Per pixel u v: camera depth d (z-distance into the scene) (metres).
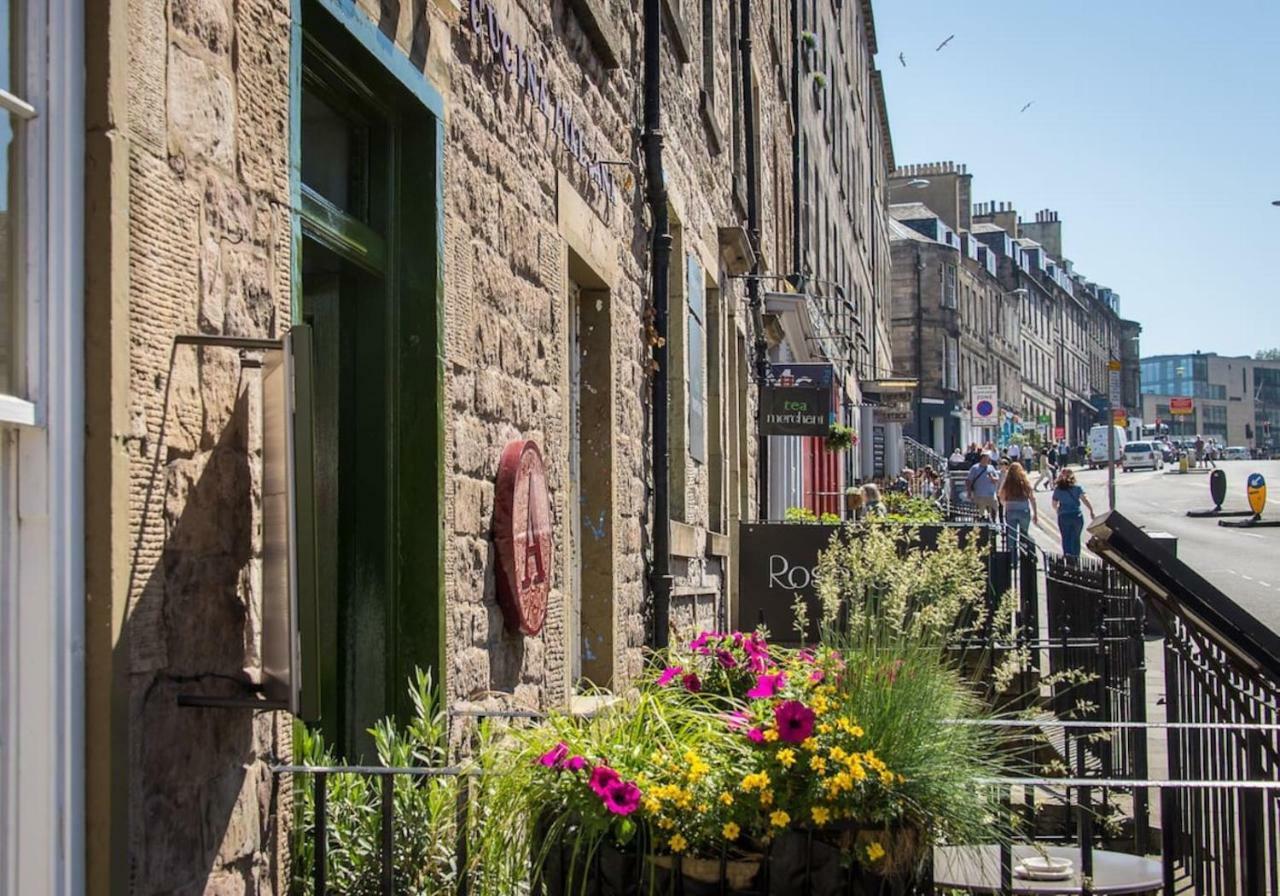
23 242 2.93
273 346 3.37
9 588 2.91
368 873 3.94
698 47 12.07
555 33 6.95
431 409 5.02
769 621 10.50
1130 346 155.88
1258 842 4.09
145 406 3.15
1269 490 61.72
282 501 3.49
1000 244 97.25
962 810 3.63
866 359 42.12
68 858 2.90
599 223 7.81
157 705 3.17
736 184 14.95
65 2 2.98
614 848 3.44
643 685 4.74
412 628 4.96
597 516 7.95
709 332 13.32
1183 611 4.94
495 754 3.84
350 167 5.00
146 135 3.18
